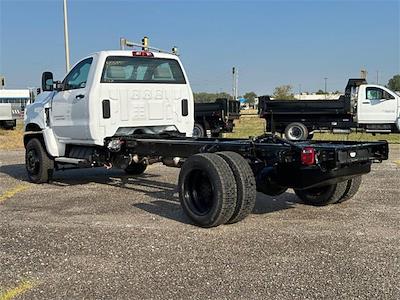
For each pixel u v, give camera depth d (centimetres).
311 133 2211
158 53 895
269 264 468
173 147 734
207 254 501
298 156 586
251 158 636
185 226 613
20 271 460
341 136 2323
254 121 3716
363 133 2308
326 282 421
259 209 704
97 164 859
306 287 411
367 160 614
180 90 915
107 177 1047
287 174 619
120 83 838
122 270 459
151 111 872
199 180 617
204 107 2275
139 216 673
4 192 877
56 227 617
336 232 577
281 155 599
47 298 398
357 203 736
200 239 555
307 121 2162
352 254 494
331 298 389
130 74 854
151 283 426
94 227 614
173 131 911
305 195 731
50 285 425
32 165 979
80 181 998
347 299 387
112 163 848
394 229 586
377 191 835
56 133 923
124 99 840
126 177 1044
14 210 721
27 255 507
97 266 470
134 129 871
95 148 859
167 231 591
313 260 478
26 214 693
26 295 404
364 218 643
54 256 502
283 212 684
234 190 584
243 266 464
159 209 718
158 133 878
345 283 419
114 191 877
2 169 1243
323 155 578
